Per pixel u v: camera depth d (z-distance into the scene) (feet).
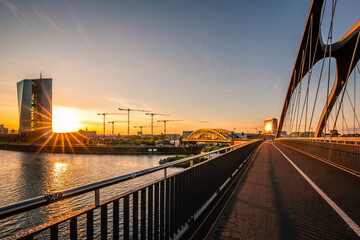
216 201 15.92
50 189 111.75
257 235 10.50
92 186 5.16
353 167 30.48
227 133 455.22
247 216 12.97
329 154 42.16
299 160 44.86
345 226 11.60
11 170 169.37
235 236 10.37
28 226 50.98
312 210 14.07
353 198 16.85
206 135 523.29
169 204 9.42
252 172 29.27
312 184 21.83
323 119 150.92
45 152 357.61
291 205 15.10
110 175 149.28
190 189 11.68
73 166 192.95
